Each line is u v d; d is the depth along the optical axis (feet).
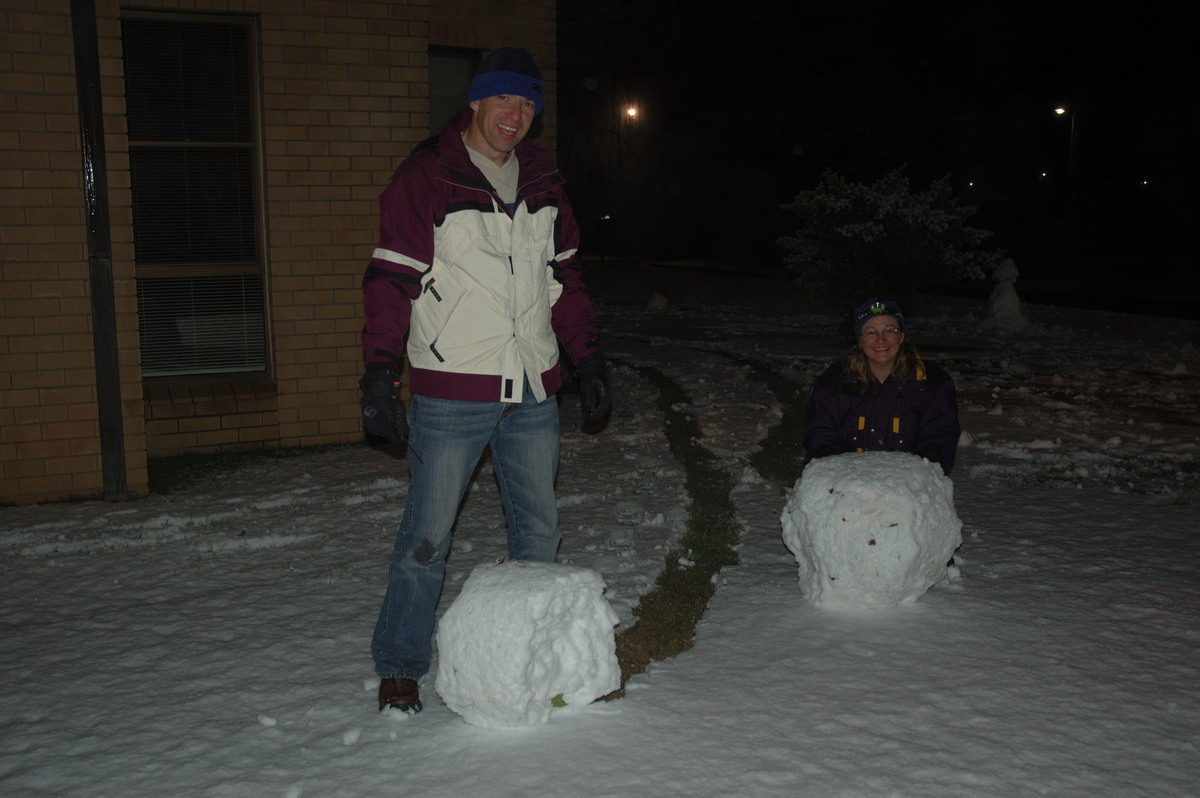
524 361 12.47
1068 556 17.98
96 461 22.17
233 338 27.12
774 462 25.14
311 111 26.04
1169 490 22.48
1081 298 84.64
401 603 12.48
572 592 12.03
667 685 12.94
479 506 21.39
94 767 11.22
